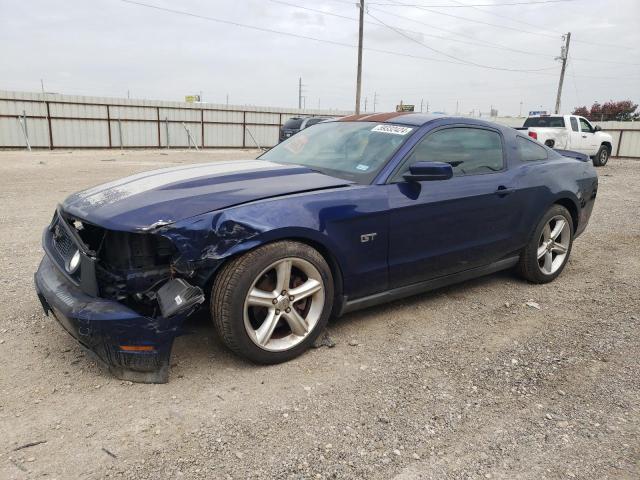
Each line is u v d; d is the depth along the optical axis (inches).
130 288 114.2
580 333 147.7
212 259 109.8
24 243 227.3
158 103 1085.8
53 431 95.6
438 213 147.1
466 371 123.9
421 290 153.9
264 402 107.3
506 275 201.2
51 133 974.4
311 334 126.6
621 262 223.9
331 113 1375.5
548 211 184.1
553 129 683.4
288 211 118.9
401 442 96.2
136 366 109.7
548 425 103.1
